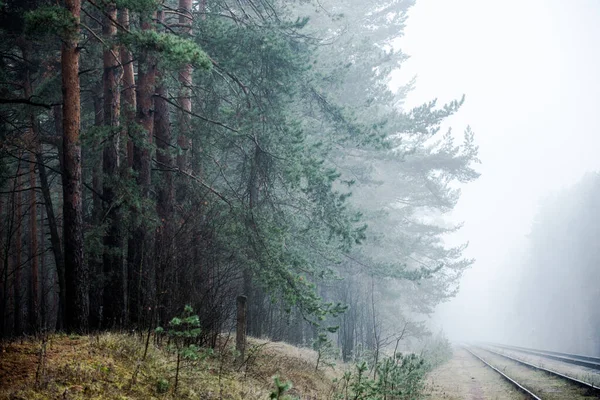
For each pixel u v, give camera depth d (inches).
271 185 522.9
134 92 560.4
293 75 491.8
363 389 343.3
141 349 304.8
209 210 493.0
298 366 470.0
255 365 396.2
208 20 498.0
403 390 440.8
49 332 337.4
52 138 669.9
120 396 225.9
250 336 618.8
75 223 409.4
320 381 455.8
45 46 652.1
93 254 506.0
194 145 566.3
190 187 537.3
